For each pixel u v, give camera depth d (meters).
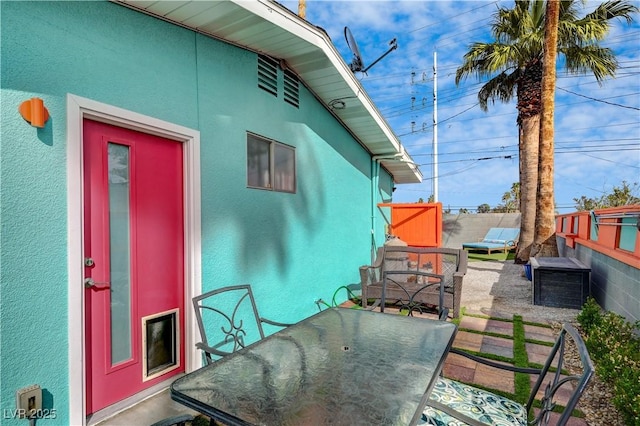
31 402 1.69
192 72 2.68
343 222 5.49
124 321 2.26
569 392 2.58
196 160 2.69
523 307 5.04
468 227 15.51
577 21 8.41
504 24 9.51
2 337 1.61
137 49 2.26
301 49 3.43
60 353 1.83
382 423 1.12
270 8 2.66
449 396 1.78
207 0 2.25
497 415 1.60
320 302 4.61
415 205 6.23
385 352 1.74
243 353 1.73
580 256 6.09
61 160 1.84
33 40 1.72
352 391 1.33
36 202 1.74
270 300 3.57
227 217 3.00
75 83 1.90
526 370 1.78
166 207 2.54
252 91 3.35
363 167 6.52
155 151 2.47
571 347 3.43
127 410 2.20
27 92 1.70
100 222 2.12
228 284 3.00
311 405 1.23
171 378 2.54
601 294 4.62
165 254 2.53
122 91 2.15
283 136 3.84
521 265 9.54
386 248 5.02
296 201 4.09
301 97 4.20
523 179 9.67
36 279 1.74
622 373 2.32
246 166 3.24
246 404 1.24
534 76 9.29
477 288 6.42
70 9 1.88
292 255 3.99
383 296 3.18
